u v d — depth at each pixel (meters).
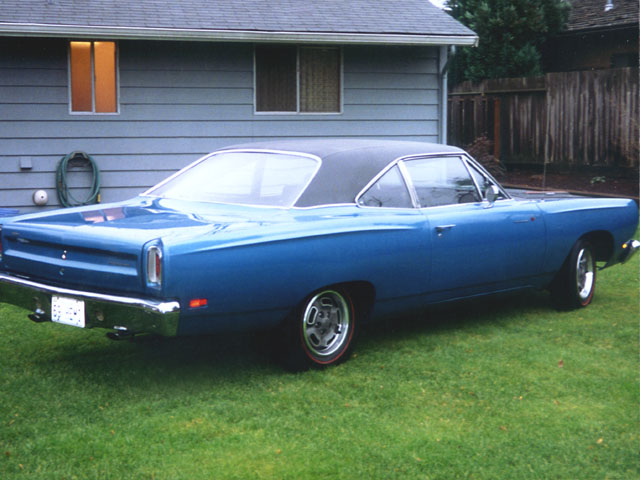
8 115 10.76
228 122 11.72
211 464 3.61
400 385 4.72
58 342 5.59
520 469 3.58
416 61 12.57
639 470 3.59
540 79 15.50
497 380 4.82
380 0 12.93
